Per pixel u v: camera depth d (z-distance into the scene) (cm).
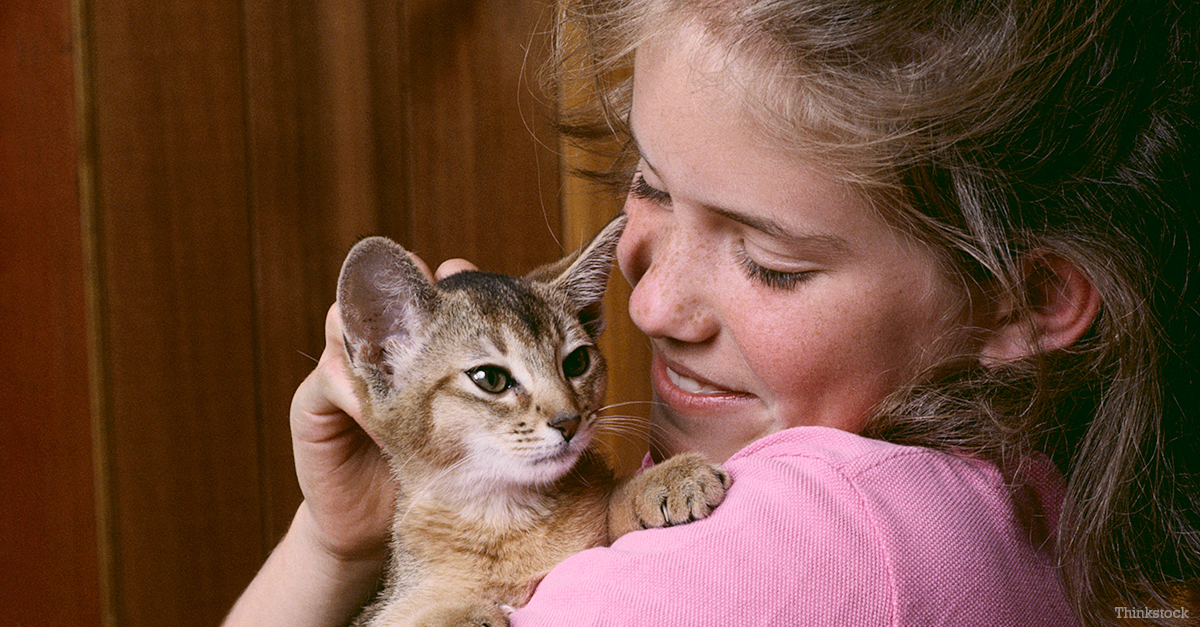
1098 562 139
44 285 274
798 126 127
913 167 127
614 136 227
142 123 273
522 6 302
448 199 306
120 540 281
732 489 139
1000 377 146
